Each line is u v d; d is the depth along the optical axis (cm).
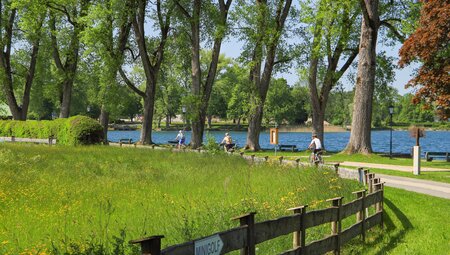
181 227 1017
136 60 5262
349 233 1164
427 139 11750
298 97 12781
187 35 4991
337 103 12656
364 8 3562
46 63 6038
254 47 4556
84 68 5044
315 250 985
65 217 1093
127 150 3481
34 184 1684
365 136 3650
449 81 2772
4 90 5638
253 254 766
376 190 1430
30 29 4834
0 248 898
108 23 4334
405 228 1415
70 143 4056
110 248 828
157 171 2233
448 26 2734
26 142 4497
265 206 1264
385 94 4725
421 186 2067
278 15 4569
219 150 3369
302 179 1912
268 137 10800
